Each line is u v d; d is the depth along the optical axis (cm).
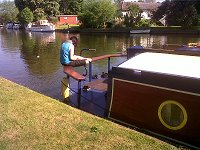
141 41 3894
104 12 5988
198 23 5219
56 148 482
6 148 482
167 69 571
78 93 801
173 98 536
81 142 500
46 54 2450
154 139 513
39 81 1409
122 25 5966
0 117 597
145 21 5966
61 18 8188
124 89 600
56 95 1124
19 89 796
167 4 5866
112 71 612
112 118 633
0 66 1883
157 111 562
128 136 519
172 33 5112
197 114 513
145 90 570
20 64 1953
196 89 507
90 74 966
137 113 592
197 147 522
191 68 567
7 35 5519
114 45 3325
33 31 6769
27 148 483
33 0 8531
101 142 499
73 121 579
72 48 846
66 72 839
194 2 5462
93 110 741
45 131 538
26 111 628
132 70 584
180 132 540
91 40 4031
